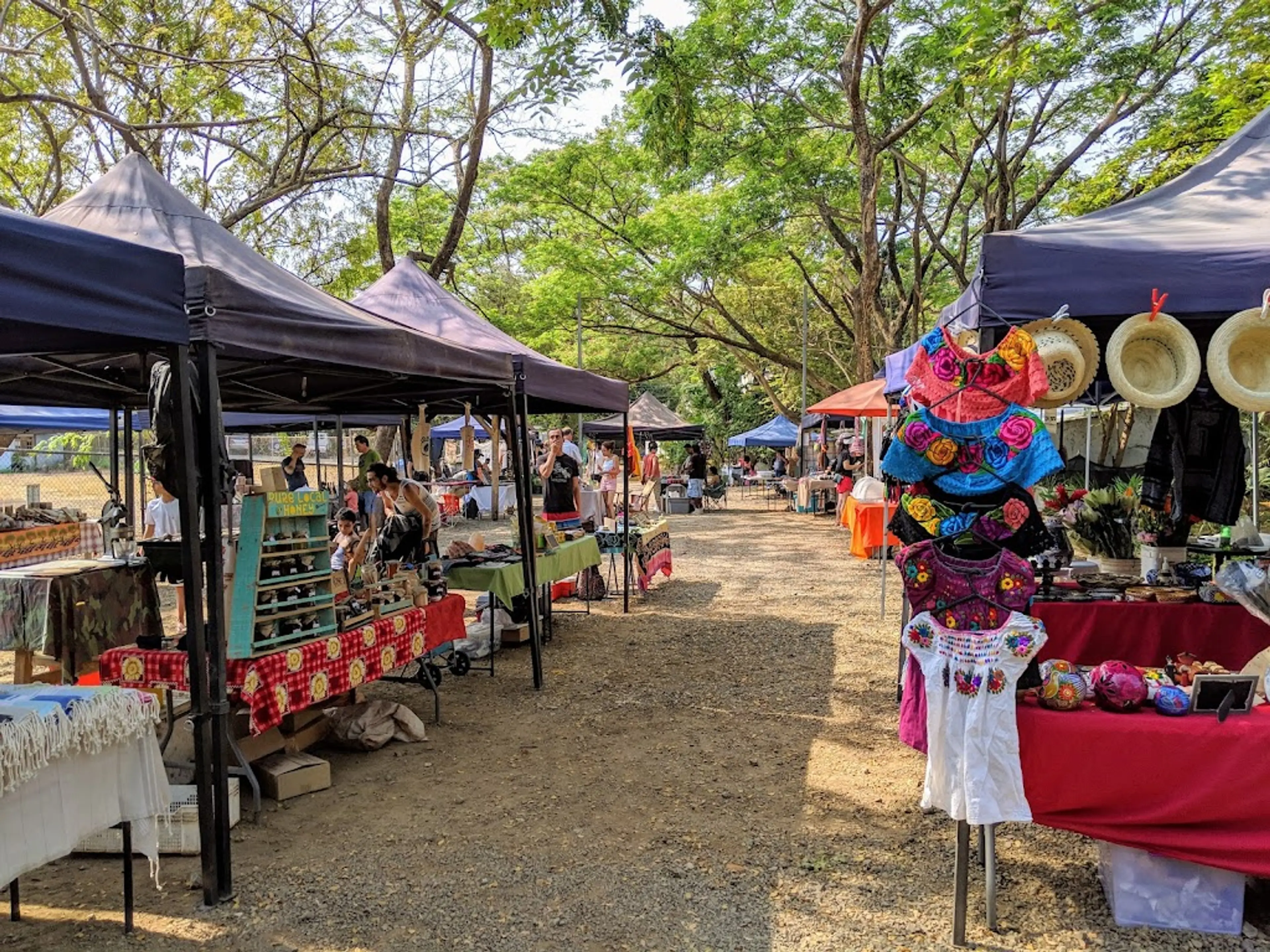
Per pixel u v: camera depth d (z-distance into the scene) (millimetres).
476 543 7391
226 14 9930
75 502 17172
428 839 3908
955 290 22578
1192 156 11703
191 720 3295
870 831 3943
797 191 16344
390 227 16188
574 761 4906
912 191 19516
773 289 25562
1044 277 3377
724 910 3262
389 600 5121
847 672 6777
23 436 15203
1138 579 5379
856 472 18219
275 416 10938
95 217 4199
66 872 3627
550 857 3717
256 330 3562
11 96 6859
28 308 2561
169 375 3576
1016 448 2998
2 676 6629
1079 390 3361
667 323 21781
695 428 26422
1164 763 2910
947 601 3018
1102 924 3109
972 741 2875
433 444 24625
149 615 5957
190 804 3770
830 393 23828
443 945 3045
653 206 20828
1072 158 14602
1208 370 3299
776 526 19078
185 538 3268
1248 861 2908
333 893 3418
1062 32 9453
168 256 3066
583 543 8664
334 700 5422
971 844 3734
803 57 15477
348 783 4605
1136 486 6723
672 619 8898
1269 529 6590
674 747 5117
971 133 16906
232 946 3051
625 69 9195
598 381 8031
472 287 26469
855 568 12484
